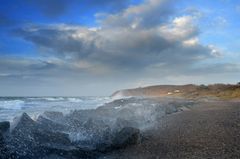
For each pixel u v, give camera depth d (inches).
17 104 1488.7
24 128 504.4
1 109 1150.3
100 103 1758.1
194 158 422.6
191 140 529.0
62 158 446.0
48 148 466.0
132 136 523.5
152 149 488.4
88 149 494.0
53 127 567.2
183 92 3223.4
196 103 1460.4
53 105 1478.8
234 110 992.2
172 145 504.1
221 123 683.4
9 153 429.1
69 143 511.8
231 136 543.8
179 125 695.1
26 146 458.6
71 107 1322.6
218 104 1370.6
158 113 945.5
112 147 512.4
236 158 411.2
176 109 1138.0
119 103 1364.4
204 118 790.5
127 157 453.7
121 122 663.8
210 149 462.9
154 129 659.4
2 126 501.7
